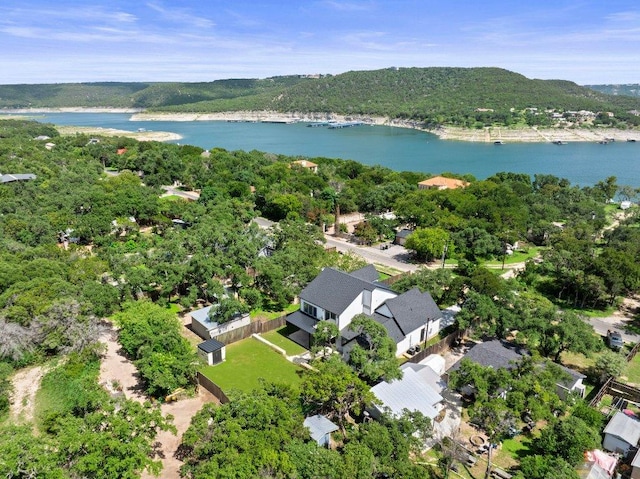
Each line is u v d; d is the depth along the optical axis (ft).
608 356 138.21
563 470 90.74
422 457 104.63
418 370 131.34
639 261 231.30
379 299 161.89
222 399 123.65
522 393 109.29
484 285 168.66
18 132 654.12
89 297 157.99
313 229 261.65
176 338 134.62
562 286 211.61
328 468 83.87
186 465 90.17
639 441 107.65
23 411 118.21
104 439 82.94
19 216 253.24
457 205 319.88
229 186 368.68
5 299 147.64
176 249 199.11
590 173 604.90
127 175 395.14
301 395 106.52
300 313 168.45
